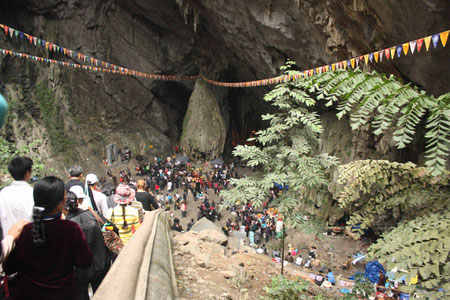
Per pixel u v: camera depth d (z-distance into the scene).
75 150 29.33
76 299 2.21
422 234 2.04
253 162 6.36
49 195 2.03
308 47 17.23
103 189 5.76
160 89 37.91
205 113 35.28
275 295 3.84
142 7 31.42
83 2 29.56
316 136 6.41
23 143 25.19
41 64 28.61
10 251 1.90
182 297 3.26
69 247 2.09
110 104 33.75
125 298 2.17
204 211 23.48
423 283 1.88
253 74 31.56
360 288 4.05
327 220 19.97
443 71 8.91
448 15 7.46
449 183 2.76
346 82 2.21
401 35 9.35
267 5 16.92
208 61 36.03
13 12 27.98
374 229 13.62
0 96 1.04
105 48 32.66
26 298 2.01
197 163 35.12
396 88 2.03
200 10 26.06
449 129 1.62
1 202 2.64
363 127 15.65
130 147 33.62
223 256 5.48
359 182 3.30
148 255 3.25
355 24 11.27
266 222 19.88
